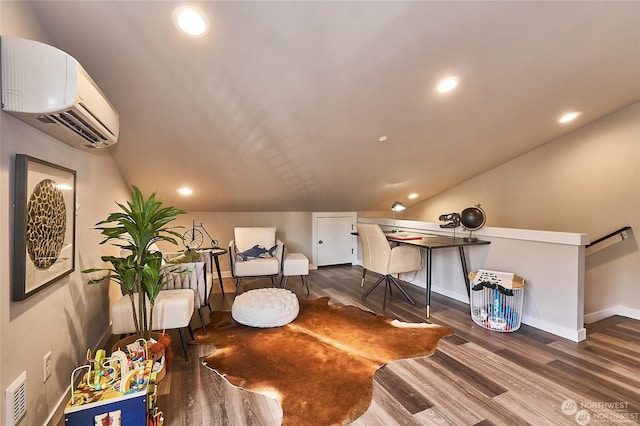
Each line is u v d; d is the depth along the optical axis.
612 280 3.29
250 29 1.62
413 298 3.60
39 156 1.47
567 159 3.70
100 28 1.56
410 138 3.15
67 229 1.72
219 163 3.15
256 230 4.19
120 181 3.11
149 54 1.75
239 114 2.40
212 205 4.23
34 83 1.21
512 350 2.30
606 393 1.78
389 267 3.33
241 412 1.65
